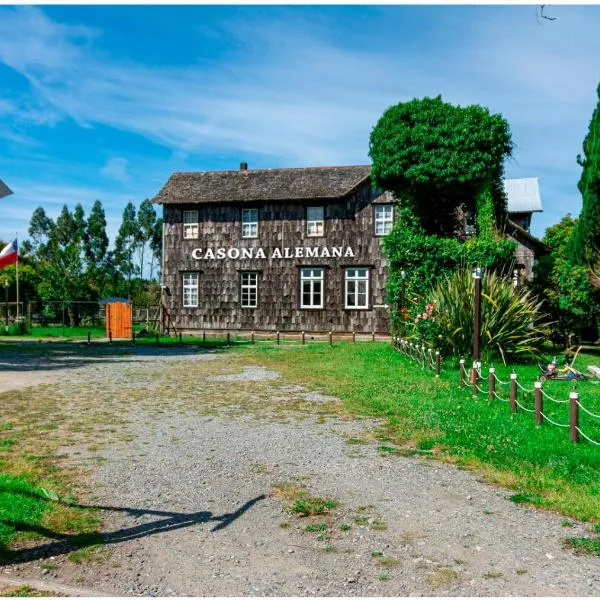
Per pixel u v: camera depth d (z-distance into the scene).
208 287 31.92
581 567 4.36
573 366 16.03
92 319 47.22
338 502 5.72
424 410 9.96
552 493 5.89
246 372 16.20
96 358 20.45
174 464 7.02
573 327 21.52
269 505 5.64
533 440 7.68
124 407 10.85
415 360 16.80
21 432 8.72
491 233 22.27
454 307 16.08
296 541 4.81
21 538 4.78
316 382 14.05
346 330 30.27
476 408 9.93
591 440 7.40
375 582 4.11
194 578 4.17
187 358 20.41
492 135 22.14
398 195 24.08
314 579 4.16
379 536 4.91
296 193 30.67
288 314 30.95
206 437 8.45
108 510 5.48
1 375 15.55
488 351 15.75
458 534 4.95
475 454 7.24
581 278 20.59
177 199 31.95
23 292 54.12
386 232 30.02
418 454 7.48
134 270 87.56
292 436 8.49
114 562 4.41
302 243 30.86
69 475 6.54
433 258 22.31
